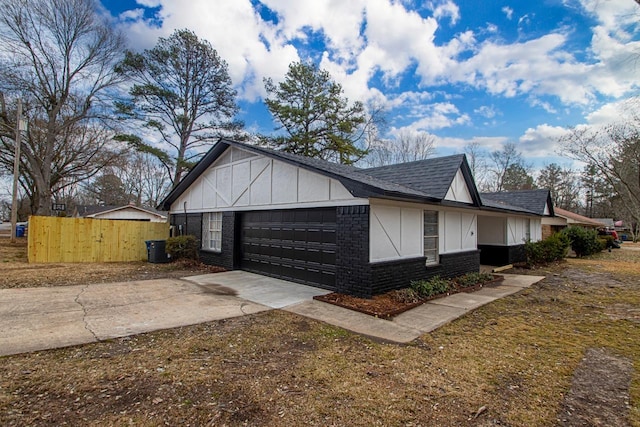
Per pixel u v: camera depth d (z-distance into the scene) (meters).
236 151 10.69
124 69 19.59
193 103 22.09
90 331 4.55
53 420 2.52
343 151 23.17
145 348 4.03
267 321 5.29
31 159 19.48
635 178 21.97
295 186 8.45
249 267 10.22
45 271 9.35
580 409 2.83
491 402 2.93
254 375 3.39
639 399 2.99
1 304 5.80
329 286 7.57
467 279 8.89
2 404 2.71
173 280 8.69
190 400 2.87
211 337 4.48
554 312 6.10
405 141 29.62
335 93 23.06
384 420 2.64
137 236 13.32
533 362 3.82
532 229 15.64
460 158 8.97
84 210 26.97
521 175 40.88
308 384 3.22
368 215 6.67
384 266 6.96
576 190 43.44
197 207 12.59
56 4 18.27
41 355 3.72
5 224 38.16
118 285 7.84
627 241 35.66
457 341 4.52
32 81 18.42
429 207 8.45
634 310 6.21
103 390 3.00
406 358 3.91
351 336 4.65
